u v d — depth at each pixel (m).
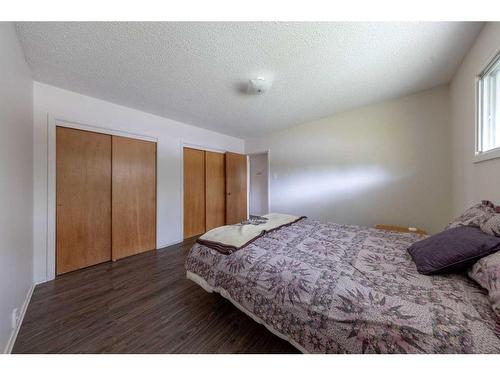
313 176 3.57
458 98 2.04
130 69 1.85
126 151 2.79
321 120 3.41
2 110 1.19
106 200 2.61
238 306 1.31
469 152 1.85
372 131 2.89
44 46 1.52
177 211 3.42
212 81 2.09
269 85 2.16
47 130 2.10
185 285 2.03
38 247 2.04
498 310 0.70
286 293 1.06
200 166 3.88
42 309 1.63
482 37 1.46
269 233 1.87
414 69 1.97
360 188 3.04
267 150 4.32
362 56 1.73
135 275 2.24
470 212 1.44
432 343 0.69
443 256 1.04
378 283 1.00
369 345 0.77
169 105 2.72
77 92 2.30
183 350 1.22
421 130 2.53
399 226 2.71
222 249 1.55
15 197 1.43
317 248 1.51
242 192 4.65
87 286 2.00
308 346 0.94
